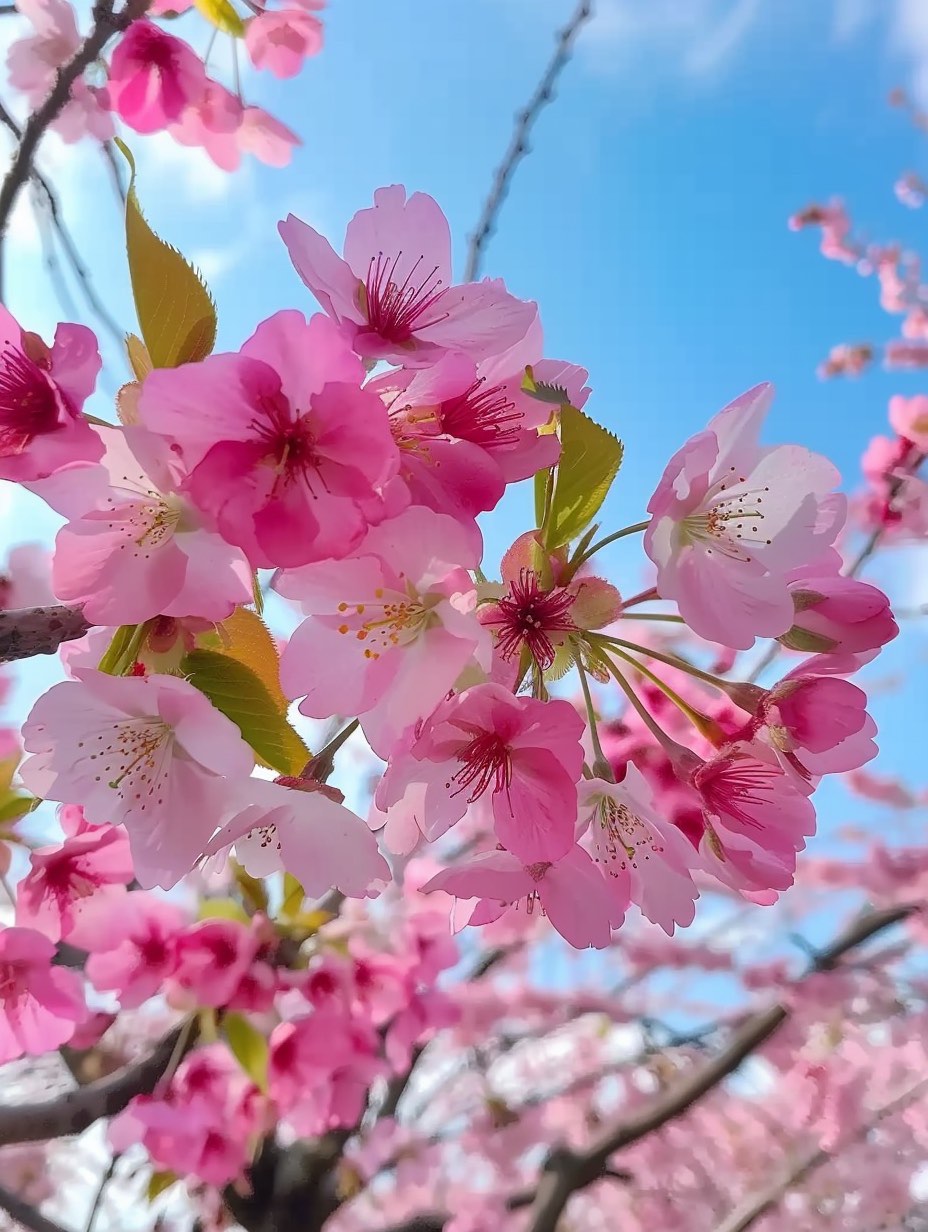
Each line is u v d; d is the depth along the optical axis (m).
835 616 0.14
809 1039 0.65
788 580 0.14
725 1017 0.68
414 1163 0.62
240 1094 0.33
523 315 0.13
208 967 0.26
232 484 0.11
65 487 0.12
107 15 0.21
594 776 0.15
